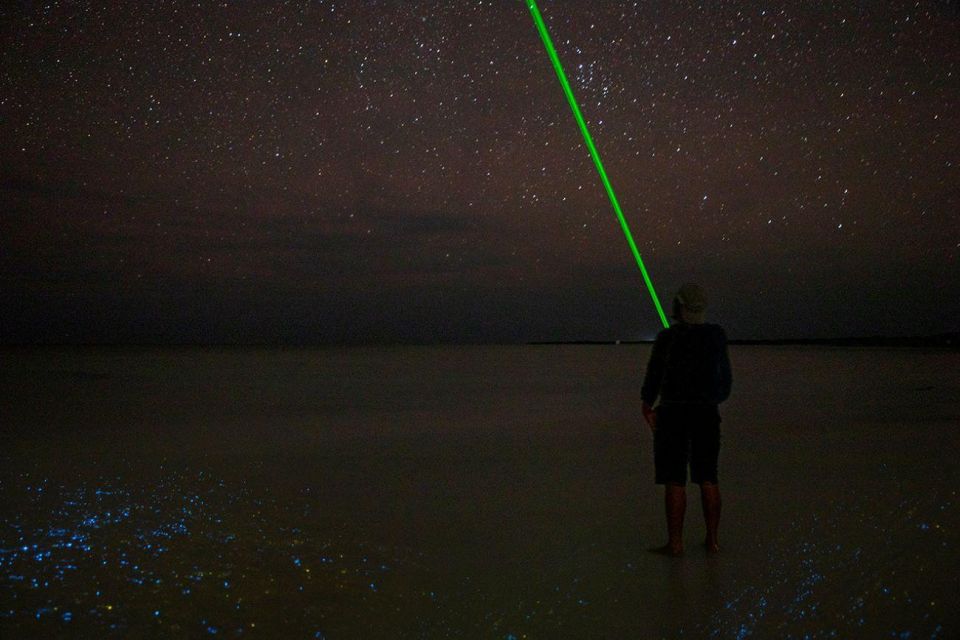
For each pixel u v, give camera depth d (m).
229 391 13.91
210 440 7.63
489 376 19.02
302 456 6.68
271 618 2.83
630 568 3.47
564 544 3.90
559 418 9.59
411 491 5.24
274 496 5.05
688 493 5.10
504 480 5.63
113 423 8.97
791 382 15.23
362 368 23.12
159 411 10.34
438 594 3.11
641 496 5.09
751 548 3.77
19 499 4.86
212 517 4.44
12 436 7.83
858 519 4.29
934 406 10.52
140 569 3.42
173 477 5.69
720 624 2.76
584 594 3.11
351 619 2.83
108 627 2.73
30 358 30.11
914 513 4.40
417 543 3.91
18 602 2.97
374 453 6.87
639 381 17.11
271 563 3.54
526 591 3.15
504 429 8.50
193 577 3.32
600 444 7.42
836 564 3.45
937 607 2.88
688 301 3.91
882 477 5.52
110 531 4.09
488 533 4.12
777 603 2.96
